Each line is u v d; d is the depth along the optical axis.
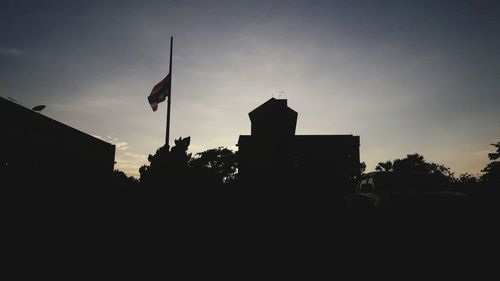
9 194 14.21
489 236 7.11
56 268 5.54
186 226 10.52
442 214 7.52
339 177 37.44
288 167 38.78
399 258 6.04
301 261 6.14
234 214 13.48
